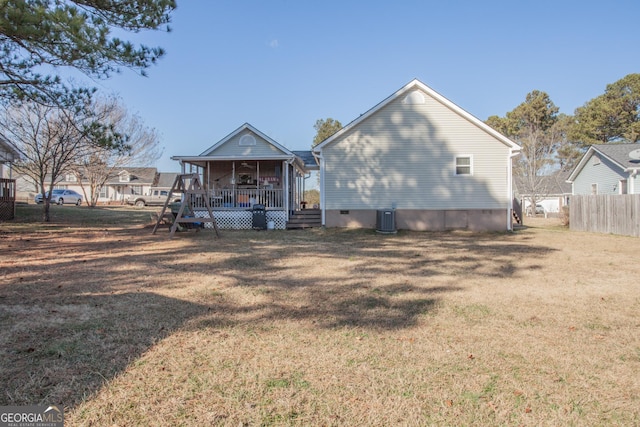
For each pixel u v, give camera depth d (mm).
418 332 4258
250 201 16672
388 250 10656
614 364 3492
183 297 5512
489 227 15844
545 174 35219
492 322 4617
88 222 17516
